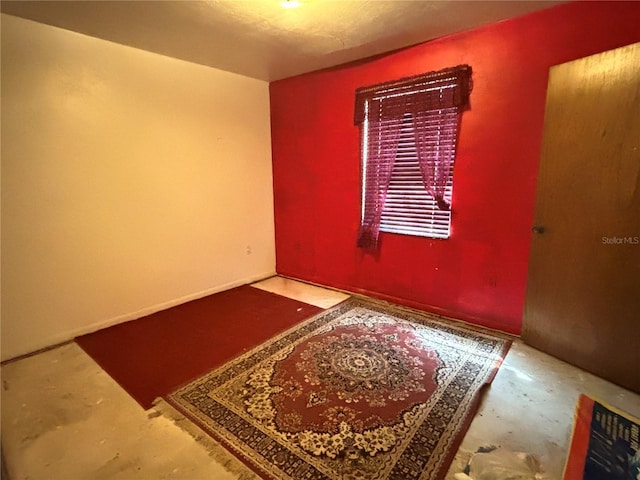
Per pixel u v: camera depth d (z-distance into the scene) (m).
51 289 2.57
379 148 3.12
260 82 3.80
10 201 2.34
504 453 1.51
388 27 2.42
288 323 2.93
